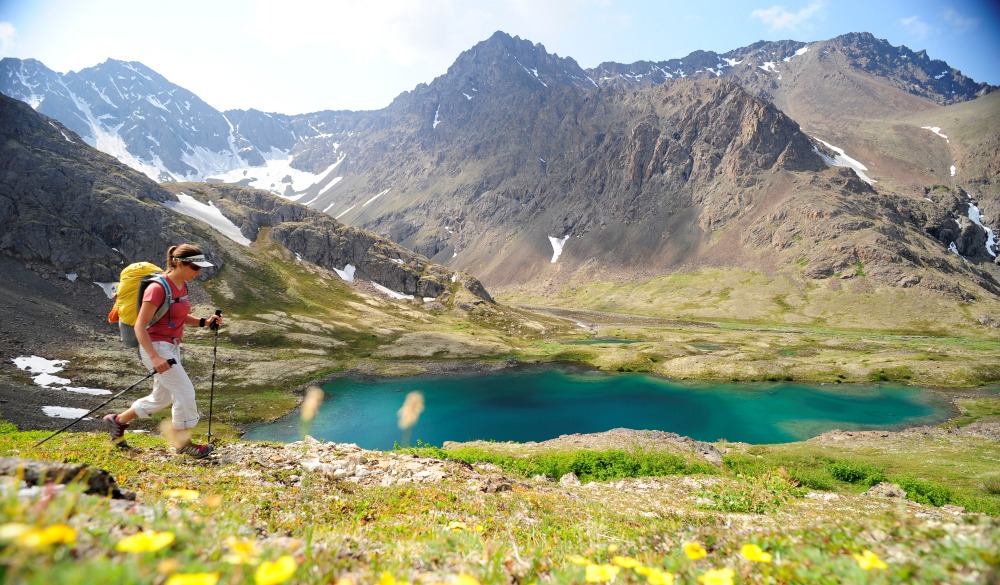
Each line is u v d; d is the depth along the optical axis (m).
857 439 42.53
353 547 3.71
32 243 94.50
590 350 100.38
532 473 21.39
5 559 1.40
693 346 116.50
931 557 2.73
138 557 2.01
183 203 150.75
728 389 74.12
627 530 6.58
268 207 169.75
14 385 49.59
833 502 14.27
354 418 58.59
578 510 9.47
